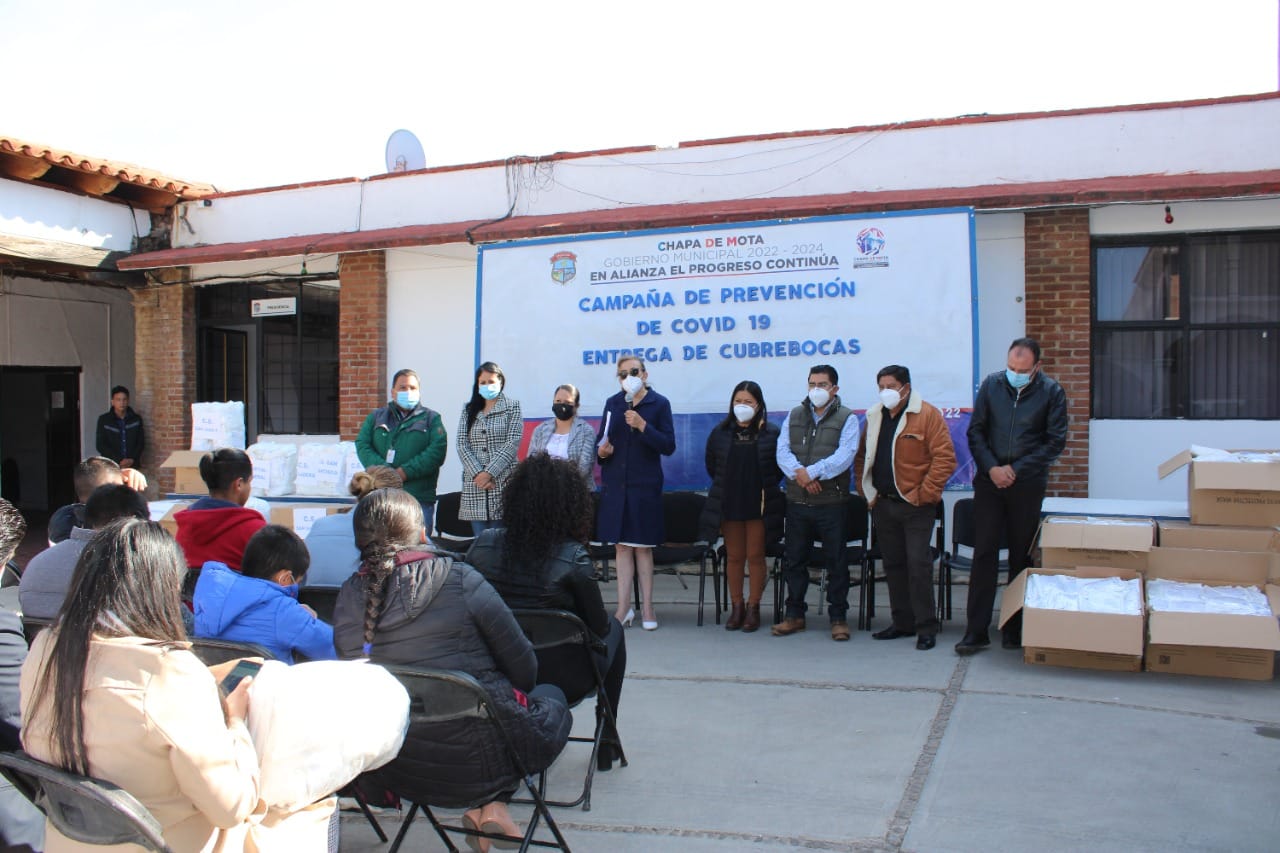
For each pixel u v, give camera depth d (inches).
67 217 403.5
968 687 206.1
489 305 346.0
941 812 145.9
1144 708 190.1
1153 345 305.7
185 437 431.8
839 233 307.9
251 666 102.8
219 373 437.1
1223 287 300.7
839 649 240.7
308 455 287.1
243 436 318.7
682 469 324.8
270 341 422.9
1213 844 133.6
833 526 250.5
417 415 293.7
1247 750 167.3
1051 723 182.2
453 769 118.6
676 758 171.9
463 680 114.3
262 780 94.8
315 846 101.3
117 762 84.0
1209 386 302.2
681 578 336.2
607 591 327.3
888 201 303.6
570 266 337.1
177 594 90.4
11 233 383.2
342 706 99.5
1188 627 205.2
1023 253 308.3
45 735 86.2
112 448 430.0
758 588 261.0
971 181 319.6
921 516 239.6
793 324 313.0
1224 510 220.2
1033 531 234.8
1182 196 277.4
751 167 343.6
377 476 193.0
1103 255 308.5
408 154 424.5
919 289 300.7
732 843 138.9
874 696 201.5
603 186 362.0
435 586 122.6
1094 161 309.0
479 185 378.6
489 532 156.0
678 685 213.5
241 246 397.1
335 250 367.2
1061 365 304.3
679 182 352.8
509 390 343.6
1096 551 226.7
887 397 237.3
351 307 384.5
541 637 149.6
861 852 134.6
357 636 124.6
